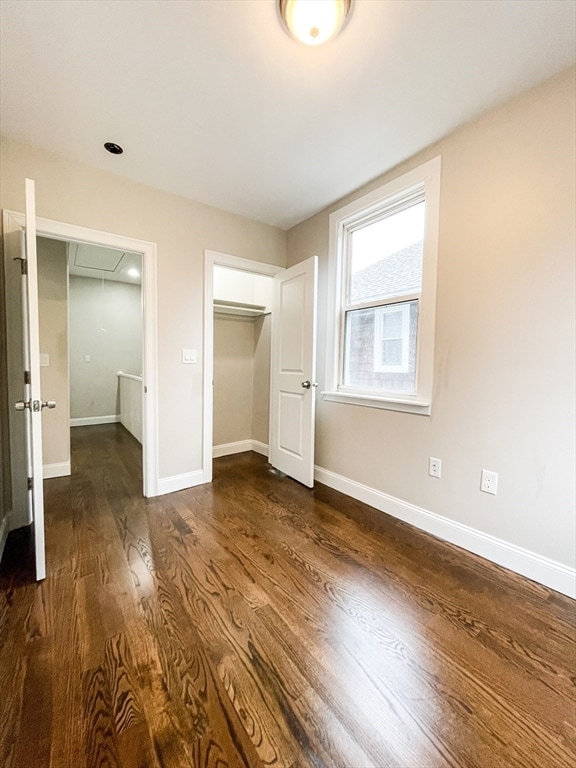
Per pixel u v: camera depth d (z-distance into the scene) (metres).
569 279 1.56
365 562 1.80
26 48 1.43
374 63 1.50
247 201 2.77
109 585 1.58
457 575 1.70
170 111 1.80
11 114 1.82
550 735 0.96
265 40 1.39
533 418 1.69
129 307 6.08
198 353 2.82
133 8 1.27
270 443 3.45
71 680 1.10
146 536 2.03
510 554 1.76
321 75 1.56
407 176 2.22
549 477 1.64
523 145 1.69
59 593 1.52
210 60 1.49
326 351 2.92
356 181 2.48
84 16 1.30
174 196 2.64
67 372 3.12
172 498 2.61
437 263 2.07
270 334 3.72
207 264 2.83
